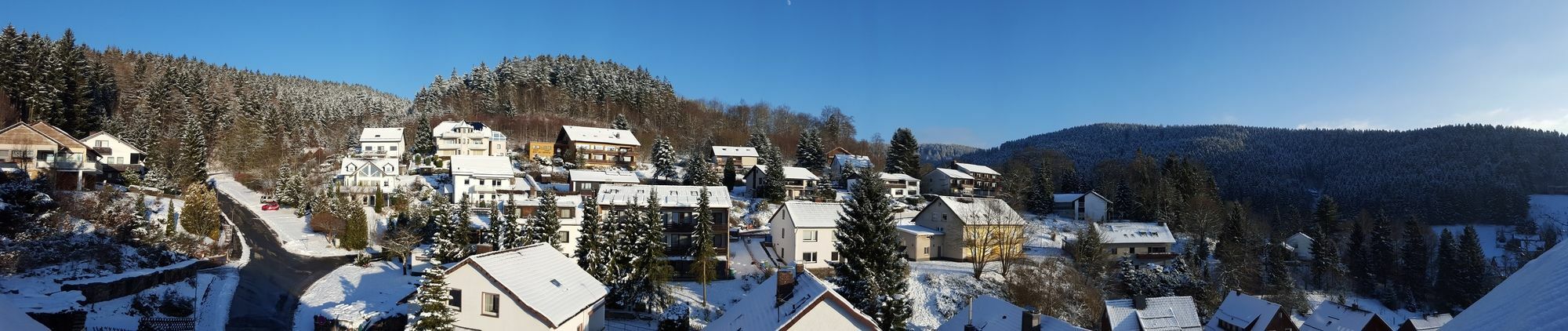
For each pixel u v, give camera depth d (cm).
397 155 10538
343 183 7806
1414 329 4444
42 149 6019
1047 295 5000
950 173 10456
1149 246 6788
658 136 12112
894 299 3369
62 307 2656
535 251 3253
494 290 2694
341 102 16688
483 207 7444
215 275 4144
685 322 3447
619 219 4566
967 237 5784
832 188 8962
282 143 10050
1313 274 6925
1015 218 5878
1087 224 7869
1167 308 3744
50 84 7975
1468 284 6512
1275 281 6297
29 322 952
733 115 17212
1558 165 14562
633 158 11531
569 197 7025
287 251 5144
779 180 8562
